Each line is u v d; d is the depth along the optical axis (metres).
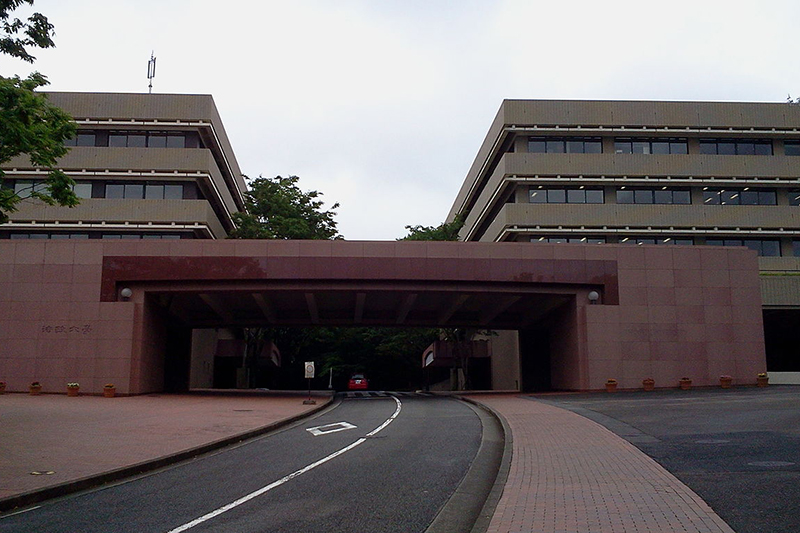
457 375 58.94
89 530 7.60
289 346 59.62
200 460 12.80
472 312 40.91
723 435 13.50
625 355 30.97
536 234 47.81
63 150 15.48
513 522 7.27
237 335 60.56
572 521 7.26
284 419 19.64
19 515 8.41
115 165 46.53
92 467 11.15
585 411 19.61
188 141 48.59
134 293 30.77
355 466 11.80
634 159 48.28
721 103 49.72
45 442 14.20
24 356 29.81
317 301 37.62
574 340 31.89
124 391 29.64
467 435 16.25
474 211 58.16
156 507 8.75
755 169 48.84
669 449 12.09
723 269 31.92
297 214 49.66
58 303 30.19
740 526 6.96
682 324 31.34
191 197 47.47
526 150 49.25
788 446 11.88
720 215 48.19
